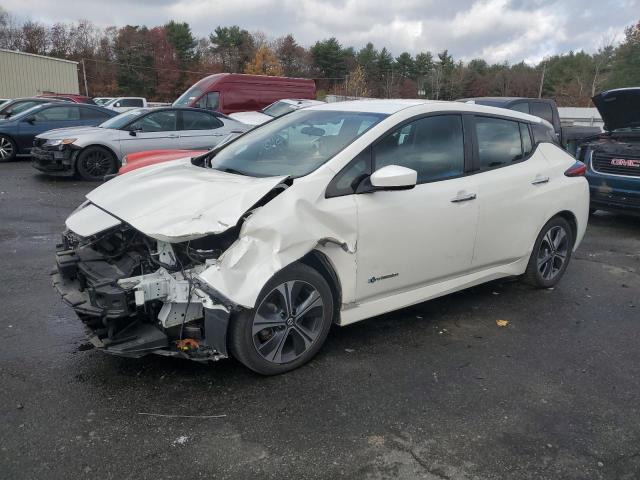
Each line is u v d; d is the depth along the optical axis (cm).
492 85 7575
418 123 400
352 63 8588
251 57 8250
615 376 361
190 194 331
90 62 7394
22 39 7462
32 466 254
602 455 278
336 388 331
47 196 923
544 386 344
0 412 294
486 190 429
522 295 509
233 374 342
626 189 755
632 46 5528
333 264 349
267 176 362
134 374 338
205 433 283
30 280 500
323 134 396
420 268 395
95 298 304
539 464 270
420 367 362
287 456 268
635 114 771
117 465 257
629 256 661
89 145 1064
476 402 322
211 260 306
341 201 345
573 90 6575
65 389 319
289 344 351
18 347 369
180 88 7806
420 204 382
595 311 476
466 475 260
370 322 432
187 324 326
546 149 500
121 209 330
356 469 261
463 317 451
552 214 491
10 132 1329
